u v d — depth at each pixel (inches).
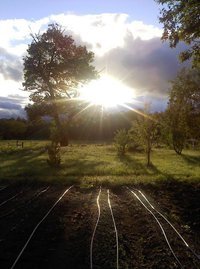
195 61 714.2
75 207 511.8
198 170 912.3
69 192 637.3
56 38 2058.3
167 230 400.8
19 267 298.8
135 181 731.4
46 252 332.2
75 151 1473.9
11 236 376.5
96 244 352.2
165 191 652.7
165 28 686.5
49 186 701.9
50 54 2105.1
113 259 315.9
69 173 852.6
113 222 429.4
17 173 856.3
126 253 330.6
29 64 2091.5
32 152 1475.1
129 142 1397.6
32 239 367.2
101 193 626.5
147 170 899.4
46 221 435.2
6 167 979.3
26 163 1069.1
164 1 674.8
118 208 504.1
